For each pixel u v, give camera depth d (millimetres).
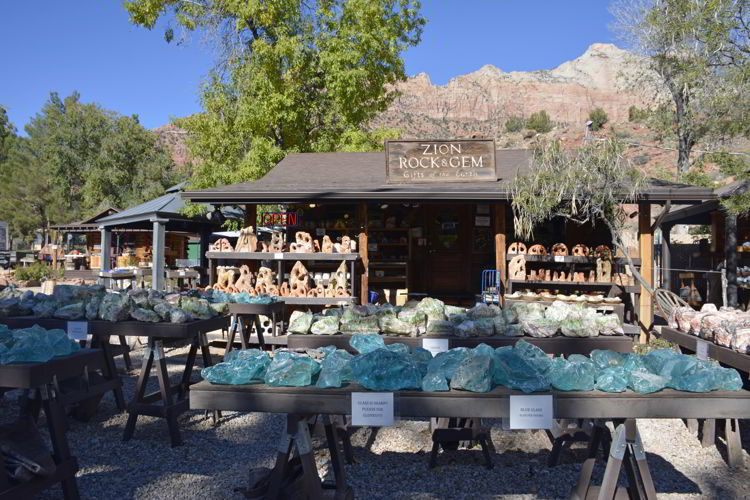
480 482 3535
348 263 8648
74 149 39031
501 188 8602
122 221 14867
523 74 150375
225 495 3348
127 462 3947
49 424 3066
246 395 2658
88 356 3383
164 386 4352
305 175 10562
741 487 3471
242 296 6336
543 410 2518
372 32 17469
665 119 18000
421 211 11445
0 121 55438
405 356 2787
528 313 4879
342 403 2598
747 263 11922
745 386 4195
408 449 4195
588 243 10125
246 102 16781
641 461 2598
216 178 16984
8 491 2740
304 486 2672
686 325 4652
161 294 5406
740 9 9641
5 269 26469
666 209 8180
